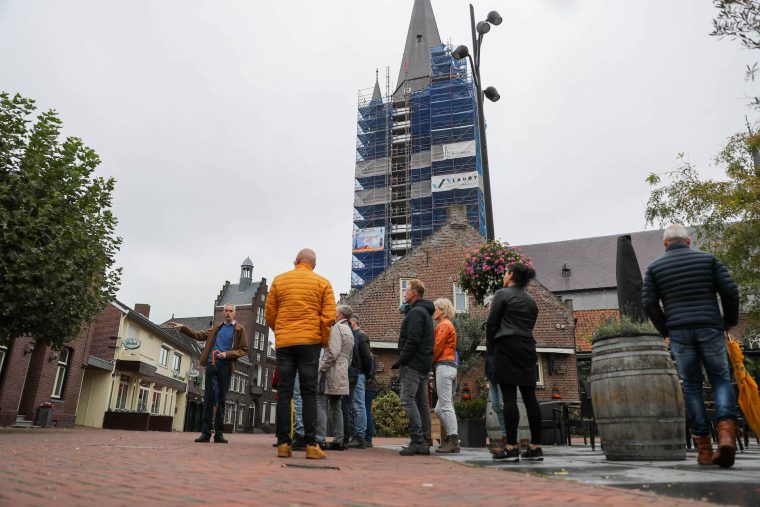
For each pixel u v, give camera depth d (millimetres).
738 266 12773
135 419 24172
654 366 4727
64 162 12055
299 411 6551
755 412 4301
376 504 2258
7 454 4250
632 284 6652
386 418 17406
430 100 52656
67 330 13188
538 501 2359
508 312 5004
